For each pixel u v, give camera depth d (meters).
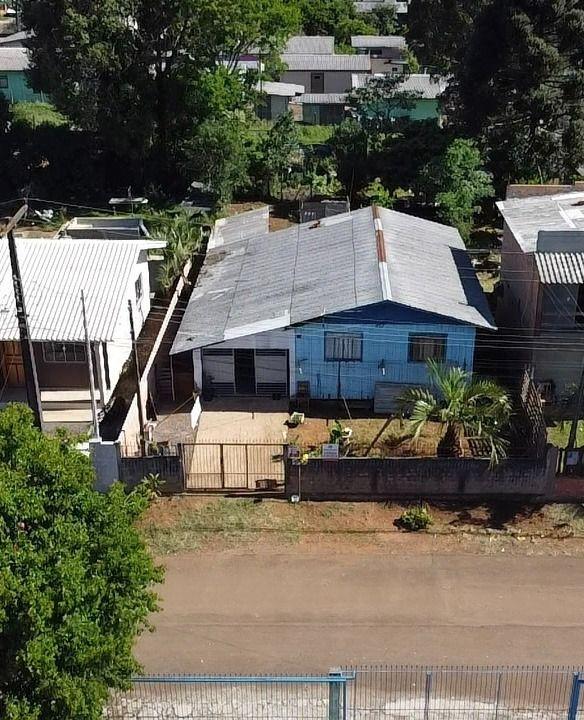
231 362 30.53
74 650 13.38
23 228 49.62
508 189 38.72
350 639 20.22
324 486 25.08
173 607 21.27
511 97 48.28
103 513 15.08
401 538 23.66
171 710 17.77
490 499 25.12
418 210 51.56
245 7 52.88
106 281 30.39
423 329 29.19
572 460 25.11
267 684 18.62
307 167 56.12
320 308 29.53
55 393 29.70
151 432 28.58
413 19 67.31
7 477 14.37
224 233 42.59
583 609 21.17
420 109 67.38
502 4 46.44
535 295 29.73
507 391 28.69
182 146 54.62
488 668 19.12
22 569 13.59
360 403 30.55
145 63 51.44
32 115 65.31
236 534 23.83
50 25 50.38
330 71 77.38
